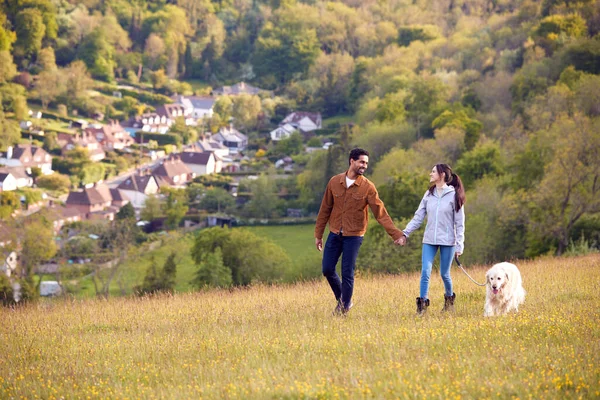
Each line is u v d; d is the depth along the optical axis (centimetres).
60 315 1298
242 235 5356
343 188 995
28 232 5569
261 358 745
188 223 10162
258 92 19762
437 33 18775
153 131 17338
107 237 6256
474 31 17850
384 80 14475
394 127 9800
